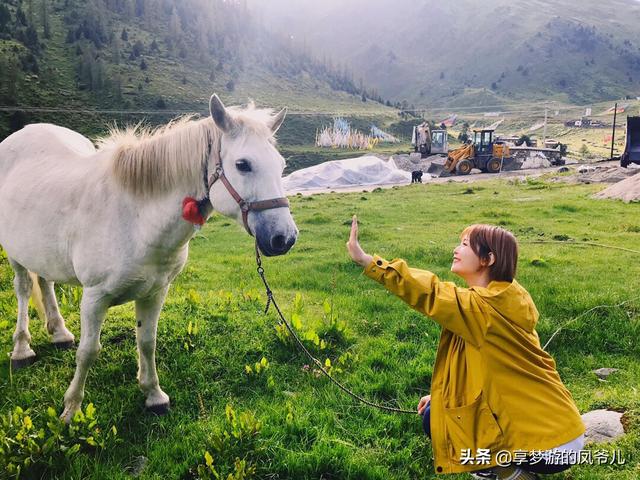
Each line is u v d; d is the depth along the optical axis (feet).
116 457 12.50
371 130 334.24
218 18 509.76
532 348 9.24
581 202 59.52
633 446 12.48
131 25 426.51
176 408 14.76
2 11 322.55
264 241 11.18
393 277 9.34
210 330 19.76
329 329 19.88
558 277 27.86
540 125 391.45
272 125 12.58
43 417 13.43
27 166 15.87
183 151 12.01
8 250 15.87
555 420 8.81
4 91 246.88
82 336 13.14
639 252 34.40
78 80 292.20
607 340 19.27
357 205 67.97
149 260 12.60
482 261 9.61
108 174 12.87
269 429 13.30
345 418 14.37
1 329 19.29
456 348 9.53
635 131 85.46
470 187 85.61
